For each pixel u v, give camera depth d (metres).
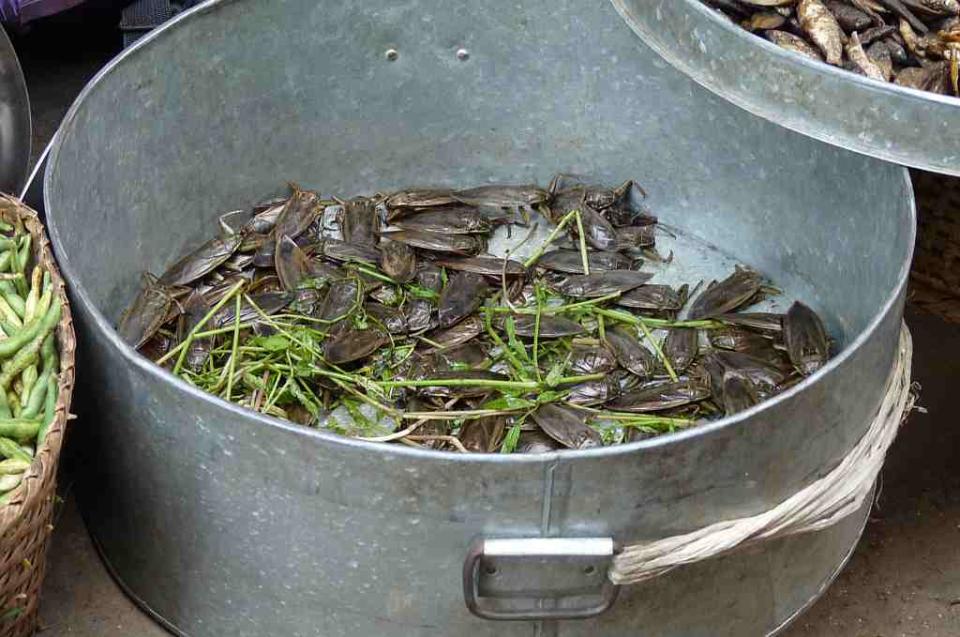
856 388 1.62
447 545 1.58
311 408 1.81
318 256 1.95
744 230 1.97
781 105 1.70
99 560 1.80
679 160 1.99
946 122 1.66
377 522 1.58
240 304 1.89
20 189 1.94
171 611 1.71
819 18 1.79
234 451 1.58
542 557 1.58
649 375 1.85
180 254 1.95
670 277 1.97
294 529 1.60
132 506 1.68
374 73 1.97
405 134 2.02
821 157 1.86
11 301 1.71
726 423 1.56
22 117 1.92
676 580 1.62
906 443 1.91
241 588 1.65
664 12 1.75
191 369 1.84
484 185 2.06
